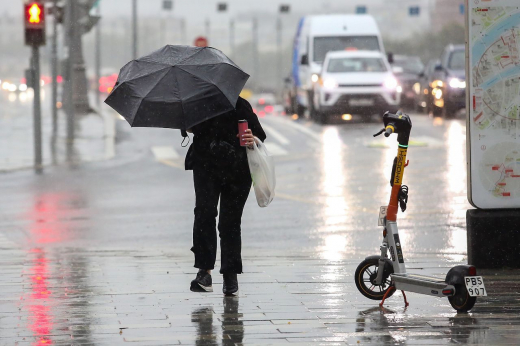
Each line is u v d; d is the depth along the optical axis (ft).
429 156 185.47
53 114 247.29
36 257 85.56
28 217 121.29
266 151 65.21
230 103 62.13
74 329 55.67
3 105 465.06
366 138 228.22
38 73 191.93
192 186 152.25
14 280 72.79
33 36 189.37
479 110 75.77
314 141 226.17
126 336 53.88
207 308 61.62
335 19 296.71
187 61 63.57
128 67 64.59
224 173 64.85
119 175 170.81
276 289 68.18
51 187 154.61
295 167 175.94
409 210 119.85
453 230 103.91
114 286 69.87
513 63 75.36
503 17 75.00
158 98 61.52
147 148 222.89
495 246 77.00
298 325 56.49
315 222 112.06
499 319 57.77
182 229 109.09
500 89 75.72
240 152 64.75
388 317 58.65
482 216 76.89
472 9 74.84
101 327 56.18
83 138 247.91
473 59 75.41
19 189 152.66
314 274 74.43
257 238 101.14
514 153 76.28
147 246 96.94
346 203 128.26
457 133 233.55
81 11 251.60
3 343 52.34
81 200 137.49
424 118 292.40
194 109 61.46
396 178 61.41
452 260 82.64
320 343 52.01
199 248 65.16
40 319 58.49
